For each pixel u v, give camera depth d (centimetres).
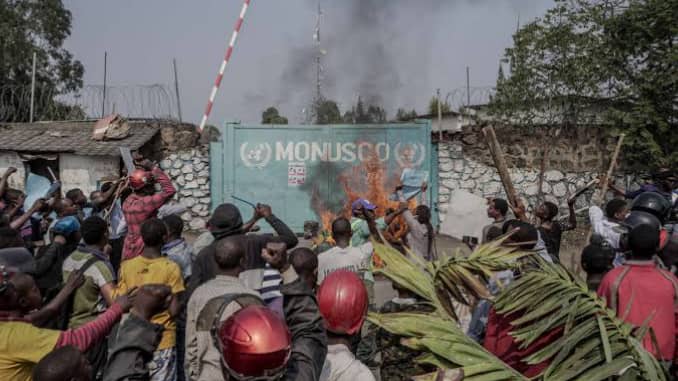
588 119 1503
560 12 1470
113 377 264
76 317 441
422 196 1477
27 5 3294
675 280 355
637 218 511
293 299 260
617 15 1438
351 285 262
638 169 1471
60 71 3403
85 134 1545
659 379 252
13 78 3180
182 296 437
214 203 1522
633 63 1452
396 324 276
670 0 1356
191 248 568
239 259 315
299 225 1482
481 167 1523
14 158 1482
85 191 1459
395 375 319
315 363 239
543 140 1522
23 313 299
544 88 1502
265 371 188
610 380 256
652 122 1405
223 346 195
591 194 1493
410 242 734
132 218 531
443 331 273
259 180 1484
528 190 1519
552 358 275
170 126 1533
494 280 341
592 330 263
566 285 288
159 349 408
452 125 2158
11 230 486
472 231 730
